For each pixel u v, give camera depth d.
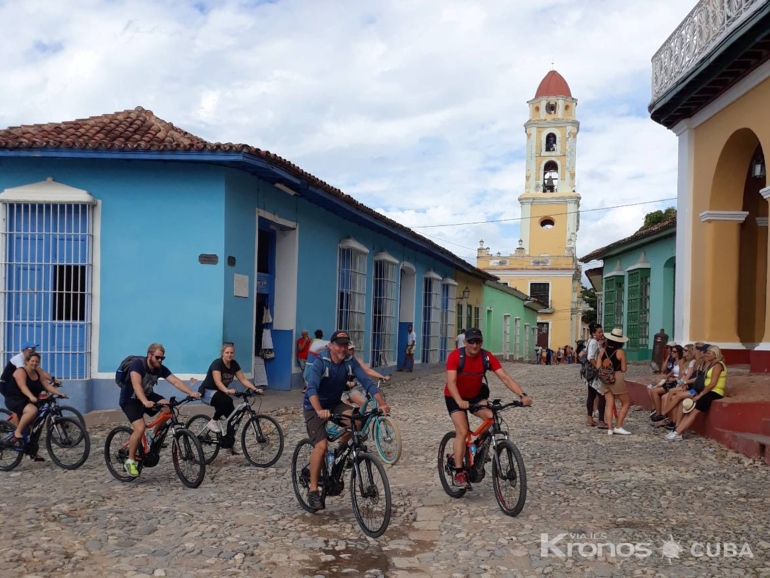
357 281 19.67
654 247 22.83
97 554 5.61
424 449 9.88
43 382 8.99
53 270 12.93
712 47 11.74
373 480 6.16
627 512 6.82
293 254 15.94
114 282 12.98
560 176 59.06
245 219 13.75
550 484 7.87
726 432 9.77
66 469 8.72
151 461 7.97
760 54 11.38
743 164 13.29
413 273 25.22
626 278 25.44
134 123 13.89
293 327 15.95
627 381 14.82
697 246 14.14
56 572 5.21
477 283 36.09
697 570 5.38
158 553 5.66
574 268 58.56
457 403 6.99
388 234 21.44
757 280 14.59
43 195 12.73
